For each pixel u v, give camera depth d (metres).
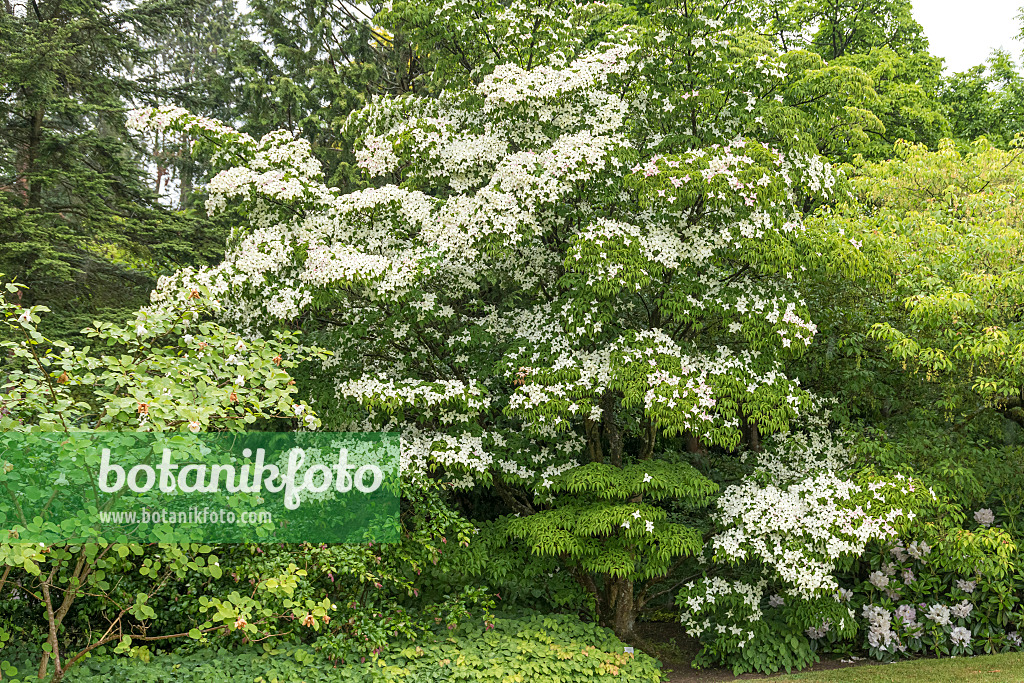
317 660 5.65
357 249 7.00
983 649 6.89
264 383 4.79
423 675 5.60
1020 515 7.48
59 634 5.62
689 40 6.67
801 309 6.27
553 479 6.71
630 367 6.03
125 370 4.61
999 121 16.78
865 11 16.38
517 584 7.49
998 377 6.75
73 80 12.88
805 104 7.57
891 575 7.41
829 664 6.85
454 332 7.20
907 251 7.44
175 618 5.77
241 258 6.82
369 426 6.89
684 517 8.31
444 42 8.07
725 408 5.98
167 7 14.40
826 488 6.36
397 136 7.47
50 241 11.39
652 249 6.19
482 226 6.39
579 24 8.59
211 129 7.46
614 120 6.89
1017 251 6.91
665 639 7.68
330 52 16.16
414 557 6.22
